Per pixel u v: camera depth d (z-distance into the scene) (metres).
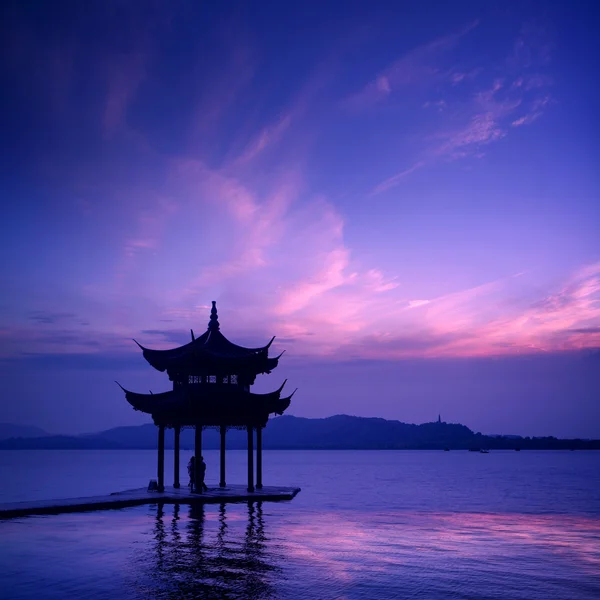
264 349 47.94
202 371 48.00
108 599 17.73
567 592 19.75
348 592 19.34
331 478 135.62
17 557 23.39
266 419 50.69
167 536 28.47
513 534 34.78
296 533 31.61
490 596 19.17
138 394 48.25
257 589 19.22
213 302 53.41
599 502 68.19
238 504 43.84
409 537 32.59
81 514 36.03
